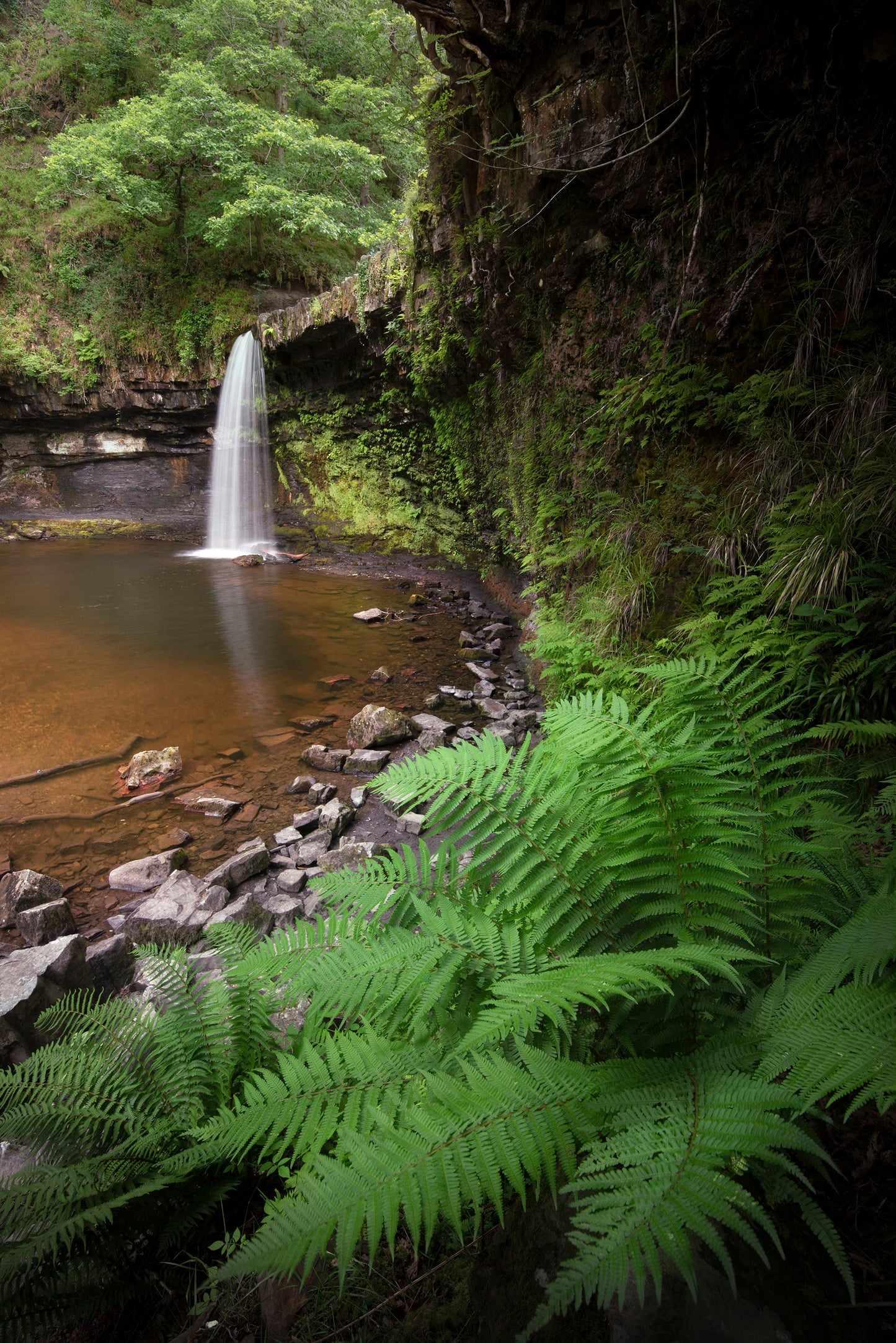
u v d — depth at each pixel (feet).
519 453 27.20
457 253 27.66
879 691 9.55
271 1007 7.06
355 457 47.78
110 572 39.45
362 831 14.25
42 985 8.93
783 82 13.21
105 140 51.65
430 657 25.67
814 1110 3.64
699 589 13.97
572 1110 4.16
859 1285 3.79
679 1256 3.06
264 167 54.03
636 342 18.20
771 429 13.57
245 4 56.13
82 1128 6.16
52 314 53.47
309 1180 3.88
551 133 18.48
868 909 4.84
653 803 5.36
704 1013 4.88
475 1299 4.50
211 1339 4.94
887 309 12.54
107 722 19.63
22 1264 4.76
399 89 60.64
